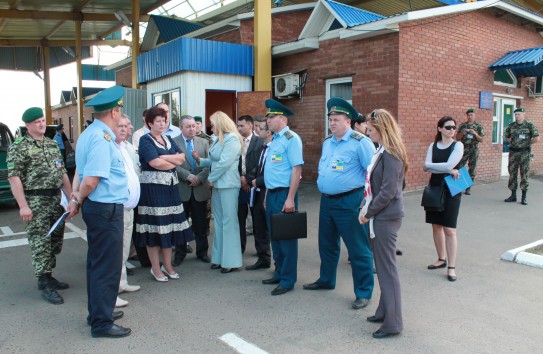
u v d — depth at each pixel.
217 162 5.04
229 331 3.65
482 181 11.30
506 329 3.58
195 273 5.21
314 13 10.48
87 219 3.54
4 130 9.84
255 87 11.07
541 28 12.38
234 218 5.14
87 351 3.35
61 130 15.85
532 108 12.87
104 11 18.39
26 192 4.48
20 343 3.50
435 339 3.43
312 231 7.01
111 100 3.53
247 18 12.42
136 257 5.84
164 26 15.06
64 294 4.59
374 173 3.49
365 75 9.55
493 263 5.24
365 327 3.68
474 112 10.12
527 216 7.61
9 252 6.16
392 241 3.46
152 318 3.94
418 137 9.46
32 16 17.31
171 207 4.80
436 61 9.67
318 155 10.75
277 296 4.41
